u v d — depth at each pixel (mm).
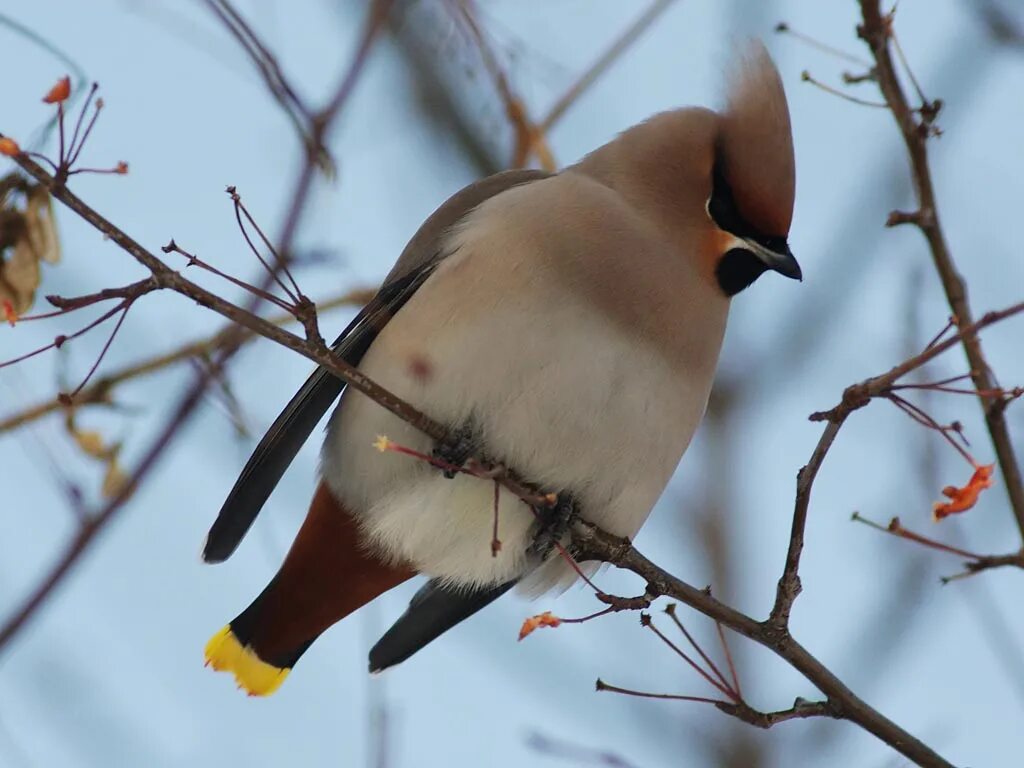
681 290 10375
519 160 12828
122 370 10602
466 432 9953
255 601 11086
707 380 10688
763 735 13242
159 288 7941
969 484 8117
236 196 8211
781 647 8719
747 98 10828
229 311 8109
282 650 11102
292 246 10070
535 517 10312
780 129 10719
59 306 7805
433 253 10586
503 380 9867
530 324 9922
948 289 10008
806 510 8539
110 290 7887
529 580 11164
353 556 10797
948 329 8977
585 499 10227
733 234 10656
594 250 10133
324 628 11211
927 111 10055
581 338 9953
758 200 10602
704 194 10719
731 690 8602
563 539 10430
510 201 10469
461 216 10891
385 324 10586
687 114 11023
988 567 8914
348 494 10508
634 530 10617
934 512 8125
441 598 11625
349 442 10398
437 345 9984
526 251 10070
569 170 11234
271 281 10188
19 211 9469
